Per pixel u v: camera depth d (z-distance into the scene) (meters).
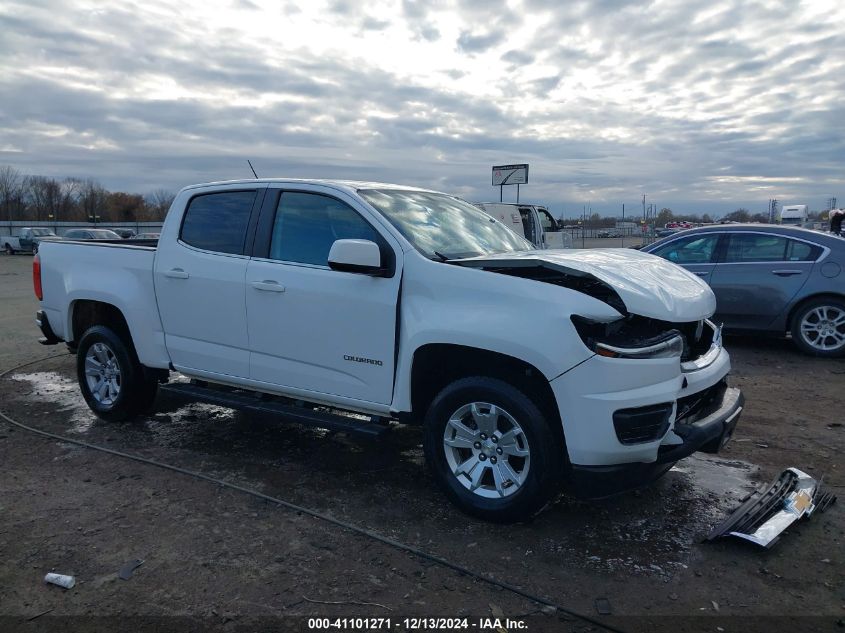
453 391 3.72
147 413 5.94
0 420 5.70
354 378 4.11
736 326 8.47
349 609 2.91
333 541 3.51
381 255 4.00
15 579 3.13
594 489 3.40
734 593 3.06
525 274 3.80
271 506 3.94
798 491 3.98
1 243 45.69
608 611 2.91
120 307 5.20
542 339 3.36
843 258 7.80
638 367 3.32
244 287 4.50
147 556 3.34
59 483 4.28
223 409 6.09
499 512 3.60
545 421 3.46
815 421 5.60
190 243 4.89
